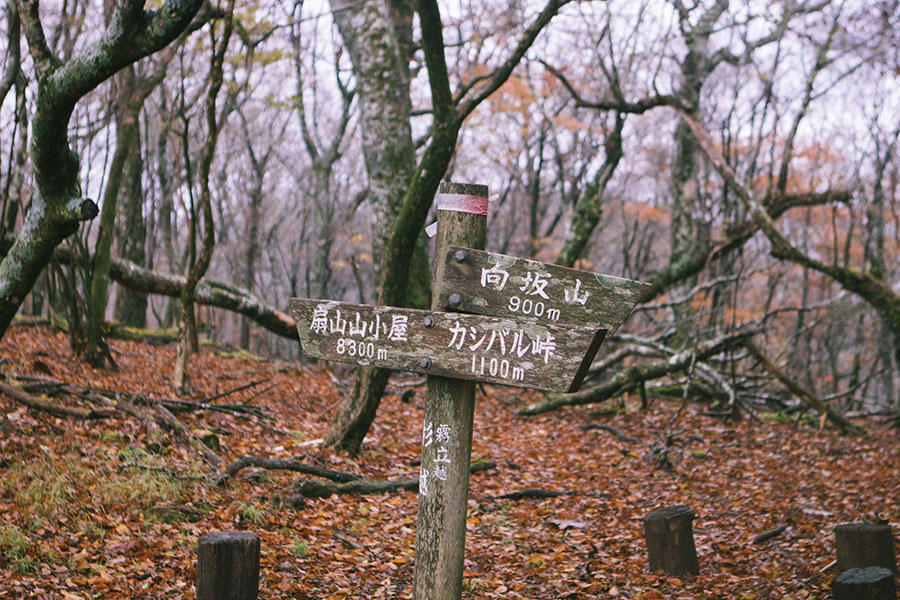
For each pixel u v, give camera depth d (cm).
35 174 686
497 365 341
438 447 365
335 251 3462
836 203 1850
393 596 542
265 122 3262
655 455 1083
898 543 683
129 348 1548
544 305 342
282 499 708
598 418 1377
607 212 3181
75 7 1267
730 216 2053
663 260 3731
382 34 1563
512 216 3316
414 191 884
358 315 376
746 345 1371
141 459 728
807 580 596
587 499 874
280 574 545
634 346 1652
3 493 609
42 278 1775
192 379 1259
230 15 984
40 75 640
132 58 616
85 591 480
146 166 2342
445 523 363
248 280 2698
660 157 2841
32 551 521
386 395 1409
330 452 909
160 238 2878
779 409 1625
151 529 592
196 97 1403
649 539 629
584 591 584
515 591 579
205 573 416
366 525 695
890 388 2469
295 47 1830
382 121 1584
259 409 1062
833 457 1123
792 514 798
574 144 2720
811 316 2702
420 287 1608
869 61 1761
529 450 1124
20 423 769
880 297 1678
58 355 1227
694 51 2062
